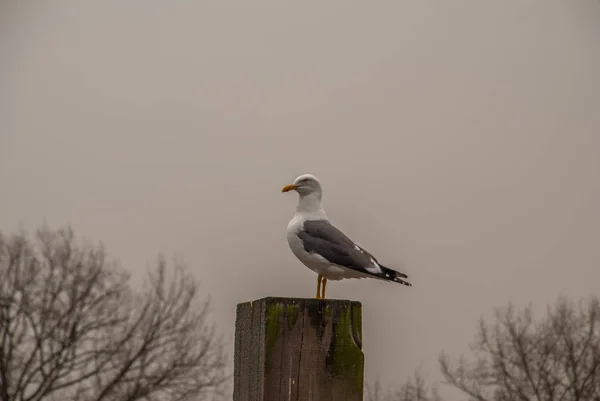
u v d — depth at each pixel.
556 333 19.09
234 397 5.82
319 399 4.84
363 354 4.88
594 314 19.12
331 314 4.91
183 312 20.03
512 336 18.83
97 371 19.92
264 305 4.92
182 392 19.77
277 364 4.86
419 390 15.84
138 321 20.06
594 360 19.12
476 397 18.52
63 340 20.03
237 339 5.75
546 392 18.83
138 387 19.64
